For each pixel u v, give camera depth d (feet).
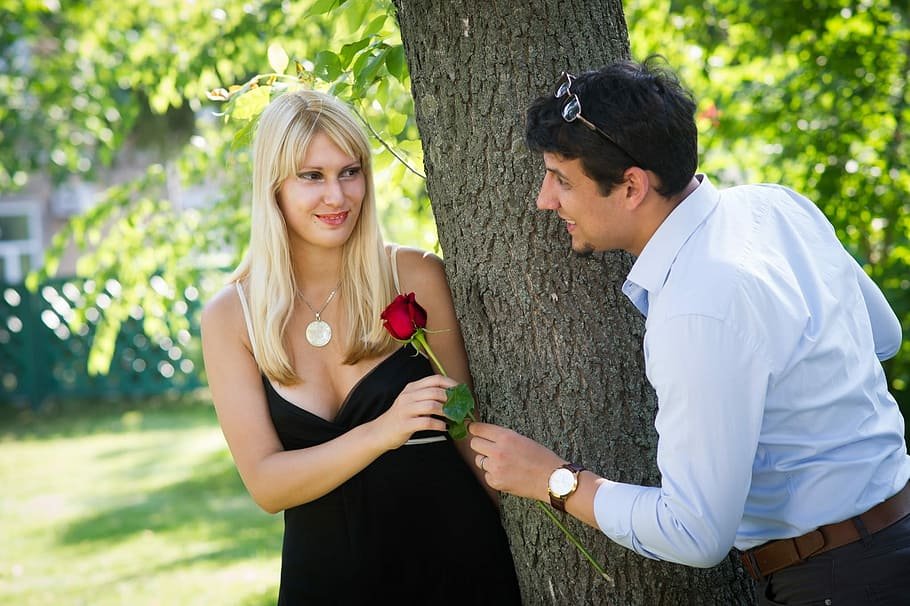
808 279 5.55
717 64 15.60
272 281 7.41
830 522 5.47
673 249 5.44
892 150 14.47
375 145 8.82
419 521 7.47
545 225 6.48
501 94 6.44
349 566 7.47
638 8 15.34
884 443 5.62
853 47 14.20
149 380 36.63
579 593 6.63
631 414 6.56
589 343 6.52
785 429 5.38
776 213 5.77
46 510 22.45
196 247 16.35
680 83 5.51
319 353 7.56
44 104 30.22
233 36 15.37
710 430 5.05
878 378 5.76
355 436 6.65
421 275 7.66
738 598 6.81
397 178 9.18
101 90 23.49
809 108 14.84
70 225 16.72
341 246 7.56
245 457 7.34
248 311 7.54
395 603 7.52
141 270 16.52
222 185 16.85
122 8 19.21
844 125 14.38
